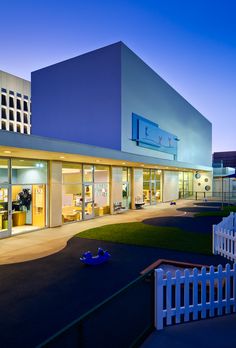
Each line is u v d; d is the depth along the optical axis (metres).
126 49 21.11
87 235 12.65
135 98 22.47
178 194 35.31
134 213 20.83
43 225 14.77
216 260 8.82
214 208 24.30
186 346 3.95
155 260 8.84
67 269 8.04
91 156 13.76
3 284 6.92
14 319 5.15
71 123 22.70
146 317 5.14
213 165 55.09
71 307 5.62
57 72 23.70
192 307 4.82
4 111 74.25
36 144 10.60
